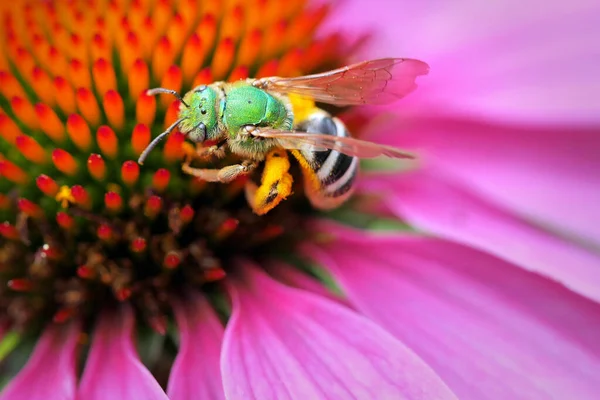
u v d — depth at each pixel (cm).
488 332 10
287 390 10
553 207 11
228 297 10
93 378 10
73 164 10
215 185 10
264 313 10
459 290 10
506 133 11
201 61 10
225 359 10
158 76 10
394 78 10
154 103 10
